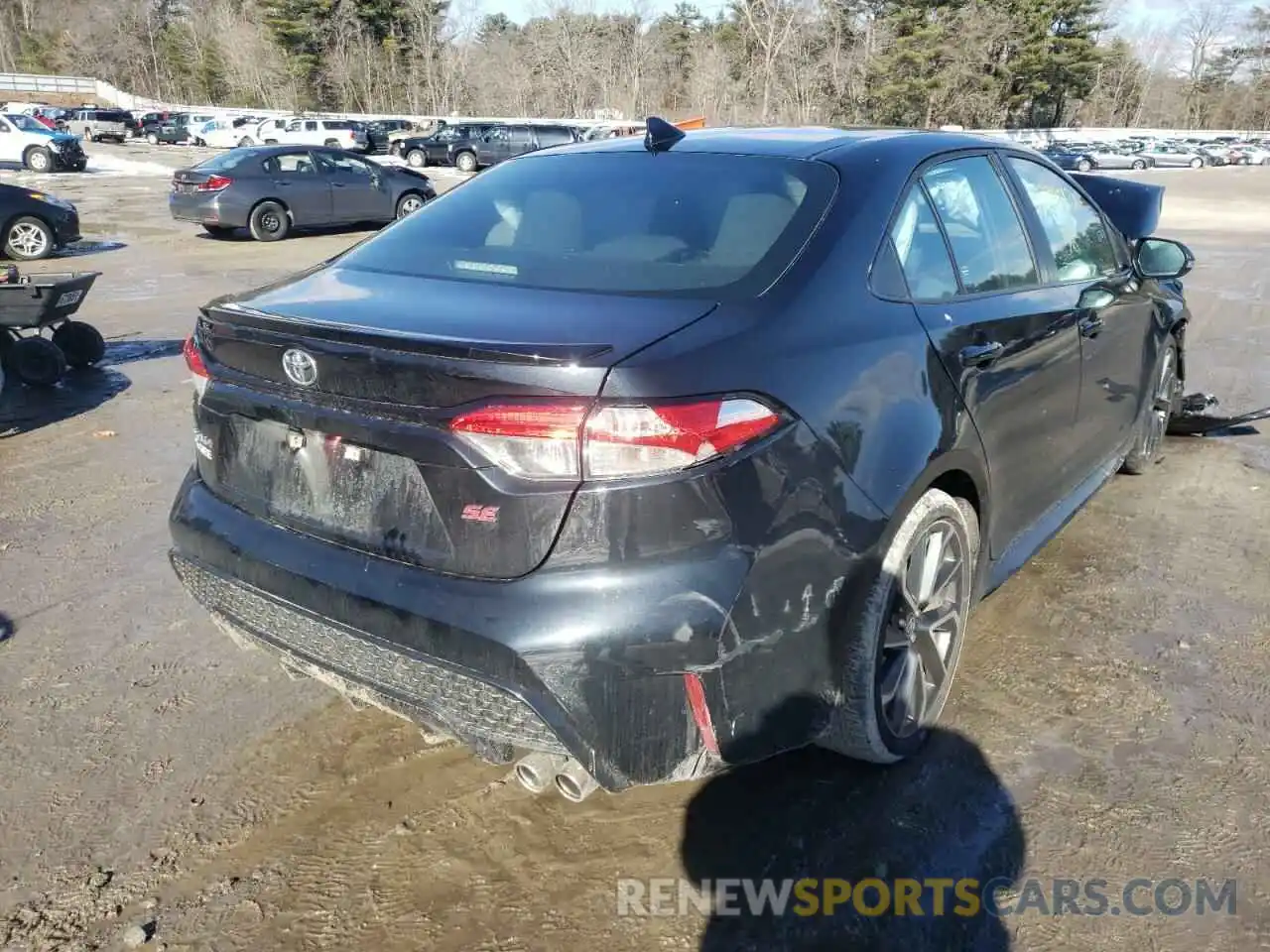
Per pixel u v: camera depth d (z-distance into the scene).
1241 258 14.45
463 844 2.55
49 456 5.64
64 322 7.57
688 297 2.39
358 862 2.50
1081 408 3.71
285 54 76.19
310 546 2.39
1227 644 3.47
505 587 2.09
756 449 2.14
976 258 3.13
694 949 2.23
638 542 2.04
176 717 3.11
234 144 44.75
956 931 2.27
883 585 2.48
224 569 2.57
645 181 2.98
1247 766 2.81
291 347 2.32
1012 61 57.19
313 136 43.28
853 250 2.61
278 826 2.62
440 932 2.28
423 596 2.17
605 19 67.88
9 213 13.17
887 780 2.76
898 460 2.46
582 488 2.02
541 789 2.30
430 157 35.66
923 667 2.80
